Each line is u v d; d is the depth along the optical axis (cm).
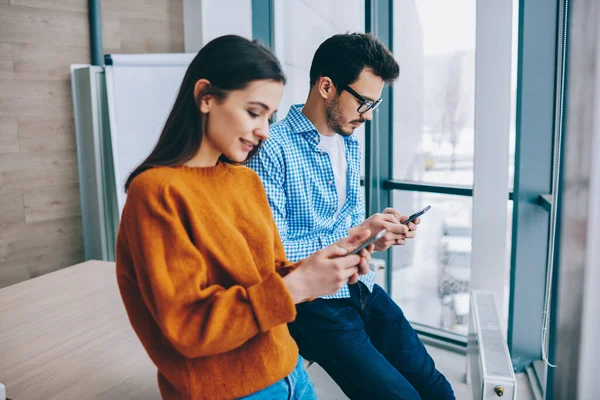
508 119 235
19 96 347
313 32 327
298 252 159
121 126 353
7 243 351
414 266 320
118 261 97
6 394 145
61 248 375
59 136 367
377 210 320
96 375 156
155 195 89
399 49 305
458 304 307
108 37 375
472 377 225
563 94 195
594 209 170
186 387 95
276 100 98
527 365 266
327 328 158
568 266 182
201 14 376
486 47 232
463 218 297
